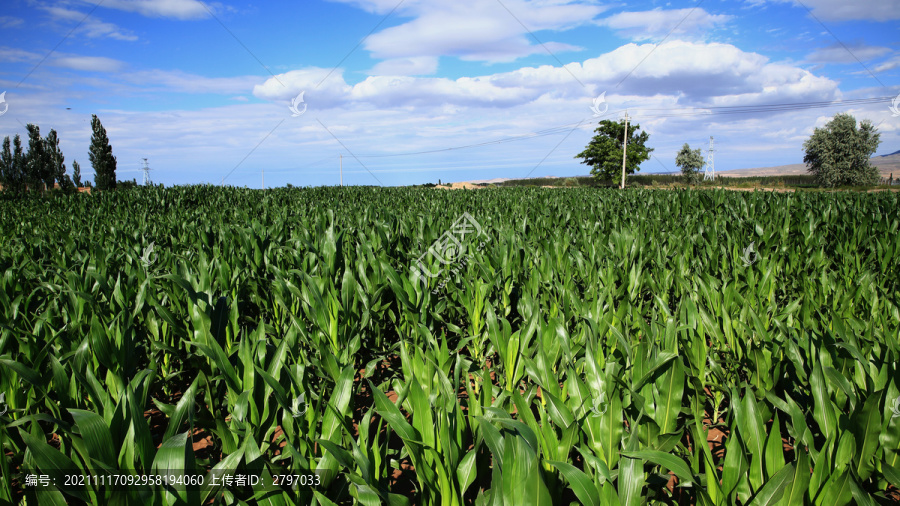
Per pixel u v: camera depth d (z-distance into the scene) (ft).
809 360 9.39
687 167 204.85
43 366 10.98
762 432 6.58
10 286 14.73
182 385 14.34
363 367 14.76
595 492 5.77
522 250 19.54
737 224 28.71
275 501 6.71
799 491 6.12
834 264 21.63
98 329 10.24
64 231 27.17
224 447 7.65
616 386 7.32
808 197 50.75
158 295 14.97
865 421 6.88
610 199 57.21
